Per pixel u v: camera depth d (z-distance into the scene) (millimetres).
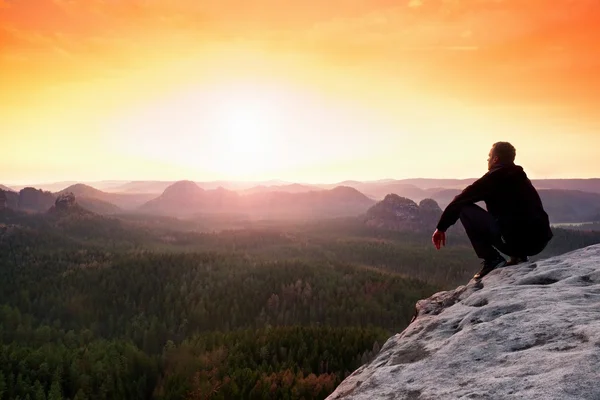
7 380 88625
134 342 141625
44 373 93750
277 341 103875
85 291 184750
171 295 181250
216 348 104062
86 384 89312
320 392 76875
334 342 105000
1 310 153625
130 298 182500
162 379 92375
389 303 181625
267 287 191000
